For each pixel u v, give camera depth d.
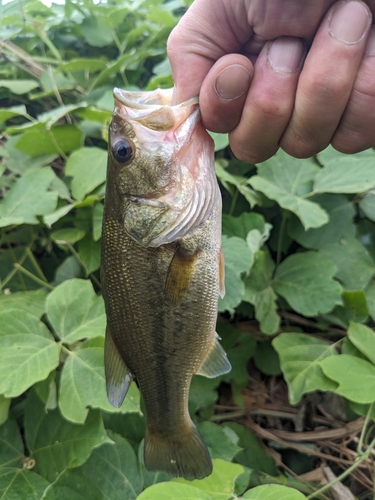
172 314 0.18
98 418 0.22
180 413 0.20
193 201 0.17
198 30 0.16
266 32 0.14
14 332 0.22
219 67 0.15
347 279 0.31
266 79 0.15
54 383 0.23
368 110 0.14
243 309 0.32
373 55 0.14
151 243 0.17
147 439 0.20
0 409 0.21
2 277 0.31
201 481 0.20
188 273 0.17
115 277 0.18
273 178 0.32
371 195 0.32
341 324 0.30
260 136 0.16
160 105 0.17
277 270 0.32
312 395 0.32
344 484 0.29
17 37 0.46
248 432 0.29
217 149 0.30
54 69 0.41
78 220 0.30
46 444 0.22
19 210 0.28
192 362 0.19
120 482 0.22
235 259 0.27
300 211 0.29
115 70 0.40
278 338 0.28
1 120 0.33
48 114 0.32
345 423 0.30
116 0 0.52
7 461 0.22
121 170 0.17
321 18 0.14
